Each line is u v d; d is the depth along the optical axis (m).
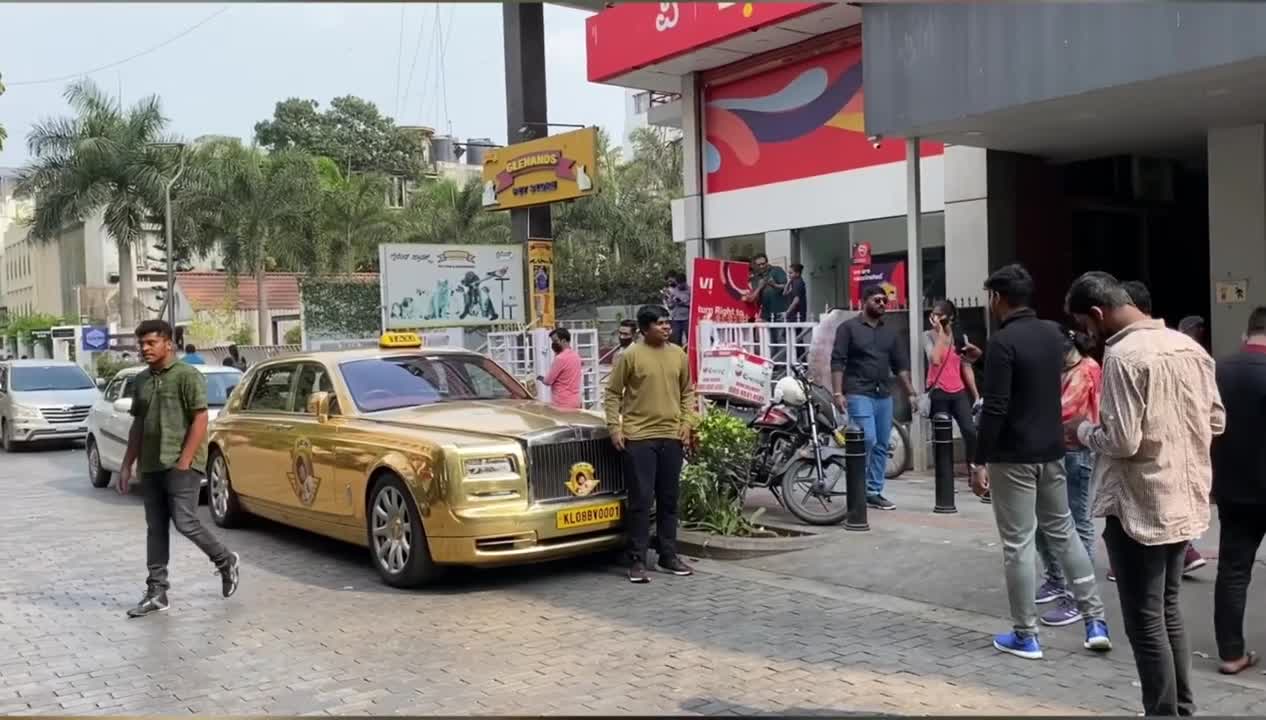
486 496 7.05
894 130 10.50
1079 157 13.63
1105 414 4.36
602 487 7.59
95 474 13.30
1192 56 8.20
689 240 17.81
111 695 5.31
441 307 17.22
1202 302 15.86
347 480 7.83
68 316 56.06
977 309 11.95
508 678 5.41
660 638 6.04
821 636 5.98
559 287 39.44
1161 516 4.29
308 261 37.09
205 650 6.05
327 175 43.47
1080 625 6.01
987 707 4.82
